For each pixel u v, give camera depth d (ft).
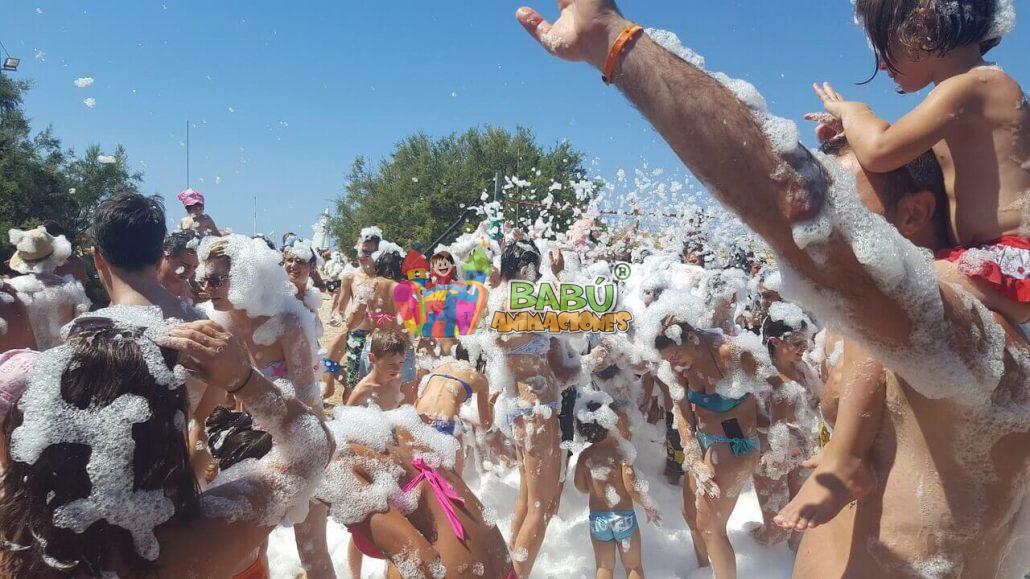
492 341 14.26
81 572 4.44
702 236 26.50
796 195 3.63
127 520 4.54
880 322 4.01
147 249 8.90
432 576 7.45
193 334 5.09
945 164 5.10
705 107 3.64
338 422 8.30
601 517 12.82
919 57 5.16
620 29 3.79
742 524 15.89
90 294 40.68
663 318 12.93
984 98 4.79
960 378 4.25
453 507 8.10
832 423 6.65
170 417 4.82
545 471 13.56
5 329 13.04
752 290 20.11
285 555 13.93
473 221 72.02
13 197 52.44
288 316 11.79
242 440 6.57
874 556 5.10
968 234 4.97
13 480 4.46
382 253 24.49
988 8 4.89
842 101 5.61
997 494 4.79
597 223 33.17
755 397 13.16
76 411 4.46
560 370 14.79
